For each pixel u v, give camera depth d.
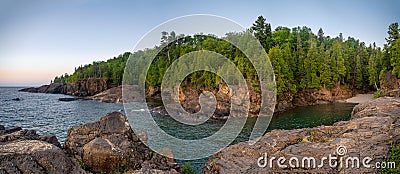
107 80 89.69
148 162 13.74
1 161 9.66
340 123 19.06
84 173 11.19
